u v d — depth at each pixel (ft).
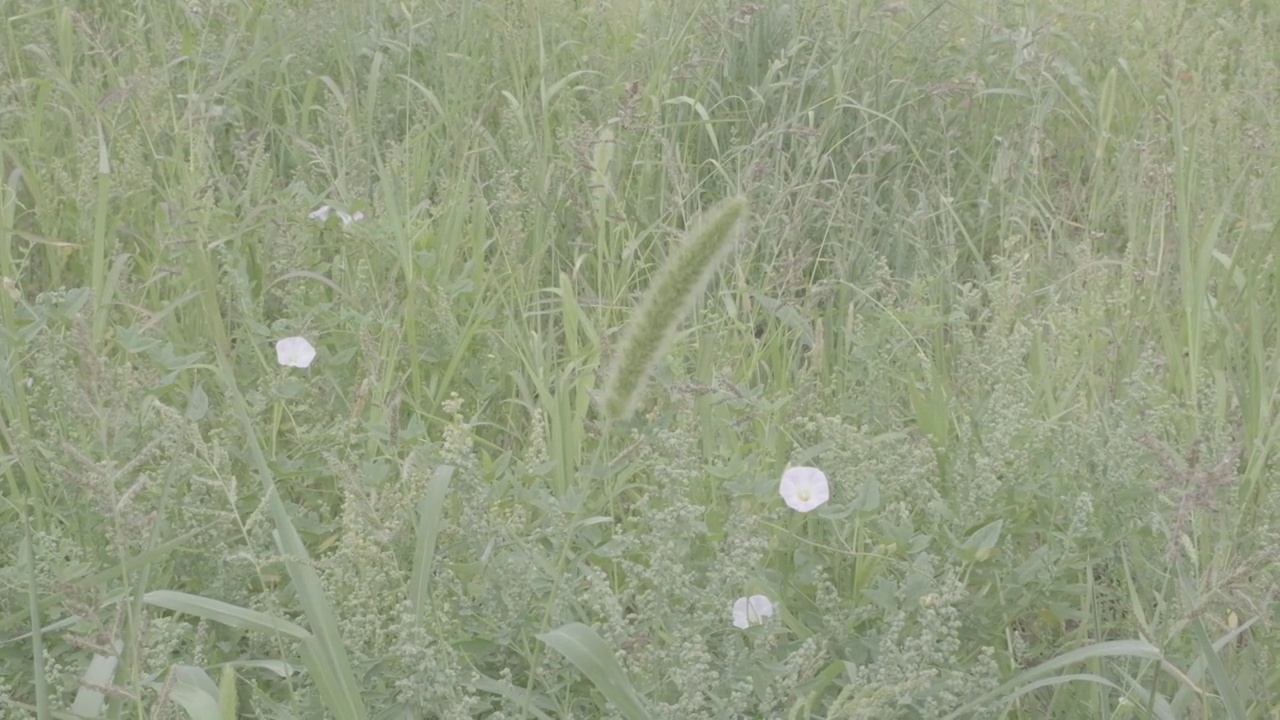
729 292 14.57
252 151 18.07
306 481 11.51
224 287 14.58
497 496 10.22
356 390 12.67
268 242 15.03
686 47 20.47
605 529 11.00
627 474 11.20
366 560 9.23
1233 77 21.54
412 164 17.08
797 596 10.55
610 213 16.28
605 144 15.62
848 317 14.47
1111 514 10.71
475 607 9.68
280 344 12.57
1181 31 22.25
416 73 20.63
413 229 15.40
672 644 9.02
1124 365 13.48
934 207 18.19
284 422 12.94
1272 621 10.02
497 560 9.50
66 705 9.12
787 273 15.01
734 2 20.07
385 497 9.82
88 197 14.71
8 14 19.80
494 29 21.36
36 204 15.26
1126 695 9.26
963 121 20.43
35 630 7.30
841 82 18.97
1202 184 16.33
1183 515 8.87
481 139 18.45
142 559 8.07
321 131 18.56
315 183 17.26
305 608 7.85
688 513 9.43
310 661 7.76
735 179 17.89
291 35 19.60
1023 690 8.74
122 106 16.83
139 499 9.95
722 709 8.55
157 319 12.16
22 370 11.92
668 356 12.76
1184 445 11.19
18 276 13.05
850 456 10.95
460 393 13.88
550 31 21.43
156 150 17.15
